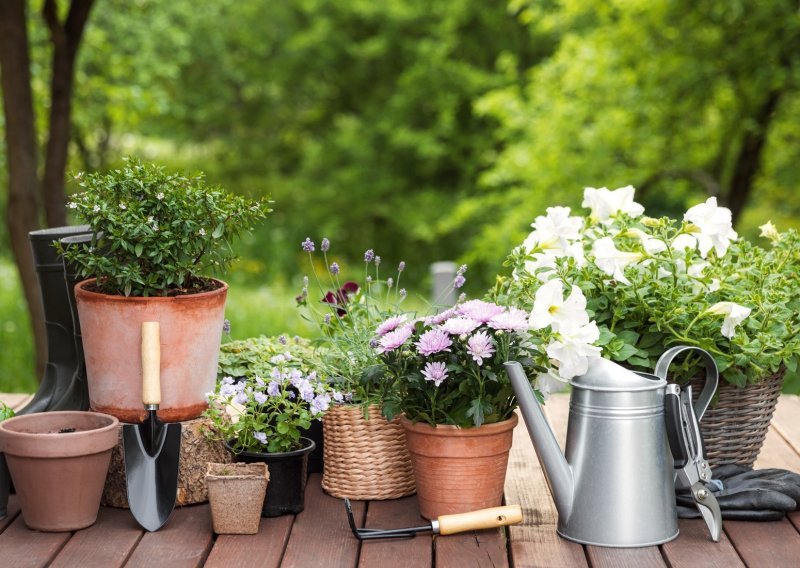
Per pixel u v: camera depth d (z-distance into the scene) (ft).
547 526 6.57
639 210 7.38
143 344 6.61
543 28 25.90
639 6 22.38
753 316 6.86
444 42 40.55
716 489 6.61
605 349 6.66
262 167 46.34
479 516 6.22
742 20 21.89
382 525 6.55
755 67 21.98
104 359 6.87
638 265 7.02
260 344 8.33
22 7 13.43
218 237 6.98
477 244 28.86
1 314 20.72
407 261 42.73
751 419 7.00
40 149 24.34
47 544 6.21
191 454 6.94
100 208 6.63
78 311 7.06
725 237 6.78
